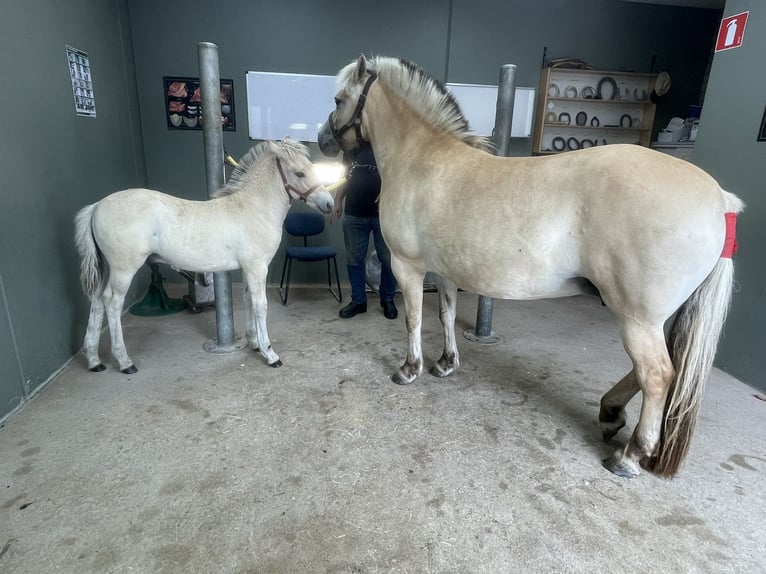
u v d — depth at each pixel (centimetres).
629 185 139
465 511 153
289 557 133
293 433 193
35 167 228
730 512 155
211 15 364
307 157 247
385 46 386
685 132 418
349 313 338
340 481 165
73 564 129
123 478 164
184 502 153
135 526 143
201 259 235
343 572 129
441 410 214
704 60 431
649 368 153
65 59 262
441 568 131
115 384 231
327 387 233
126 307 343
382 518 149
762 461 182
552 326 334
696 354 153
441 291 237
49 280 236
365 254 333
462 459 179
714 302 149
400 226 202
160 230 223
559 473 172
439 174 186
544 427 203
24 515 146
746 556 137
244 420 202
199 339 292
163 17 360
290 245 412
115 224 213
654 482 168
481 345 296
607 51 416
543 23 400
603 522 149
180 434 191
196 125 386
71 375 239
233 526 144
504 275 168
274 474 168
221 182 255
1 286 198
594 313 364
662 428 165
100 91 307
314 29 375
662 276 139
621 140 445
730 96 248
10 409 201
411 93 207
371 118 222
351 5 373
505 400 226
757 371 240
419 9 380
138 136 374
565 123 424
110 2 326
